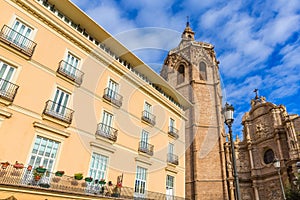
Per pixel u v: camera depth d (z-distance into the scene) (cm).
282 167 2873
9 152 1120
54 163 1284
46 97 1355
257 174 3291
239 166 3531
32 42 1376
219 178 3253
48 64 1426
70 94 1485
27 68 1316
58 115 1362
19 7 1375
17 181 1087
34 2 1439
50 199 1141
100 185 1404
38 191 1104
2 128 1129
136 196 1571
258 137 3544
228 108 1012
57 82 1437
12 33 1295
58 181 1248
